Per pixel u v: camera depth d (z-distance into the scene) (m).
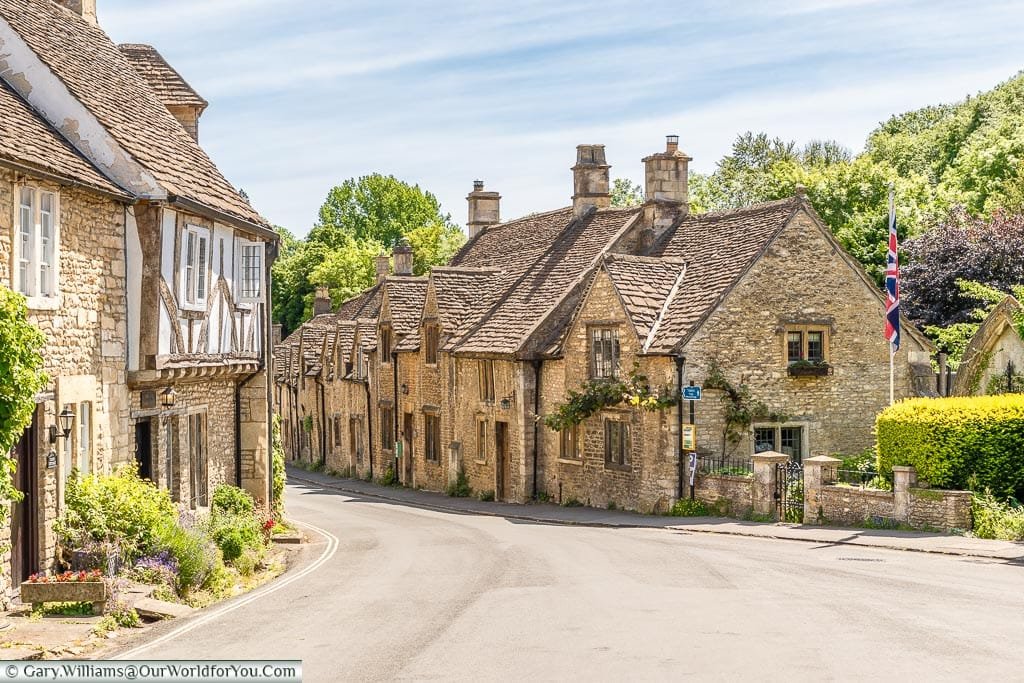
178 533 16.66
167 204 18.11
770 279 29.27
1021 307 26.14
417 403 43.09
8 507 12.45
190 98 25.12
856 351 30.17
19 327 11.24
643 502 29.27
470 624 12.53
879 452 23.83
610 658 10.41
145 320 17.95
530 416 34.34
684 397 27.75
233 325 21.95
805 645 10.86
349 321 56.50
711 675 9.59
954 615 12.54
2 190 13.95
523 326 35.41
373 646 11.35
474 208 52.97
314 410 60.38
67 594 13.27
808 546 20.72
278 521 25.53
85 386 16.14
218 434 22.64
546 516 29.48
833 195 50.94
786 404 29.30
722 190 76.19
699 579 16.02
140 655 11.10
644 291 30.59
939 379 32.03
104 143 17.80
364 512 32.94
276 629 12.54
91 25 23.30
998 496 21.58
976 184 55.47
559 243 40.66
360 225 95.62
